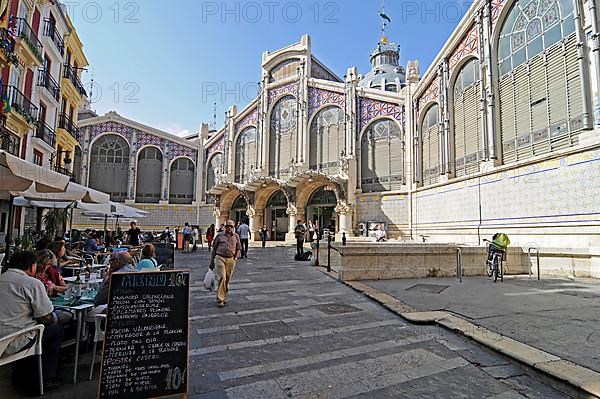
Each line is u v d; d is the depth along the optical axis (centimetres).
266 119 3138
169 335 332
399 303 682
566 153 1153
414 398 334
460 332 508
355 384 360
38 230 1806
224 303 688
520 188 1345
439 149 1959
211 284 716
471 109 1703
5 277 343
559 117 1220
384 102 2523
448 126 1870
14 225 1655
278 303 707
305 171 2730
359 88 2658
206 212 3578
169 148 3669
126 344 319
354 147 2584
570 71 1180
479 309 640
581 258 1062
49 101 1844
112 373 312
